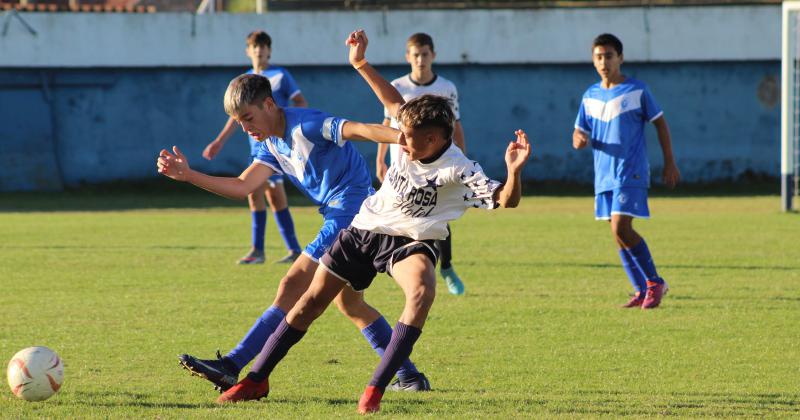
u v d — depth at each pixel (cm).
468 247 4634
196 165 9262
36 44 8881
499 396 1848
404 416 1659
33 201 8031
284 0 9544
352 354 2278
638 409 1730
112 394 1848
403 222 1711
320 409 1725
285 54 9125
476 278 3597
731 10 9138
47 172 9025
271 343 1786
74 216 6525
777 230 5312
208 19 9119
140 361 2180
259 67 4047
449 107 1653
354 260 1747
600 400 1812
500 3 9506
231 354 1839
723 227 5506
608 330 2588
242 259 4031
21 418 1647
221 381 1808
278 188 4016
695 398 1831
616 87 3072
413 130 1631
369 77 1953
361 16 9144
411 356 2255
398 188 1706
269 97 1903
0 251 4434
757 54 9150
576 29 9194
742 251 4391
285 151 1944
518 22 9200
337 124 1878
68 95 9075
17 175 8950
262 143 1991
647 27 9162
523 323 2691
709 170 9344
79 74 9050
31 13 8888
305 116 1911
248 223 5988
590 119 3112
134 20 9038
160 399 1806
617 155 3009
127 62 9031
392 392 1891
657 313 2852
